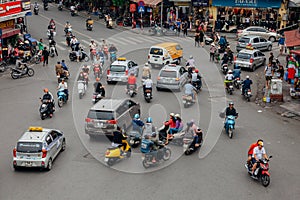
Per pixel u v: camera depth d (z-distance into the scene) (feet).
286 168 51.03
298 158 54.13
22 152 48.88
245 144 58.75
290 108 76.13
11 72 99.35
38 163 48.83
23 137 50.26
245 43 127.13
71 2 219.82
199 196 44.01
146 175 48.98
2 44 113.29
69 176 48.52
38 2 231.71
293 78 90.89
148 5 165.17
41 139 49.75
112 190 45.24
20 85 90.99
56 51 120.06
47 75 100.01
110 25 164.66
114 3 181.68
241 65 106.11
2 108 74.49
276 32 147.43
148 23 169.99
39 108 72.95
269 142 59.72
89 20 159.33
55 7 220.43
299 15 156.25
